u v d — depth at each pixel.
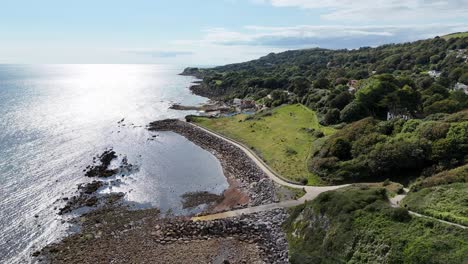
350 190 36.62
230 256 32.66
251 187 50.78
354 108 75.81
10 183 51.31
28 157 63.59
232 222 38.66
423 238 24.67
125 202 47.16
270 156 63.03
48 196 47.94
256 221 38.94
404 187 42.38
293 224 36.44
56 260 33.22
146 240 36.59
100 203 46.50
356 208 31.42
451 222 26.56
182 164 65.38
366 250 26.83
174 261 32.22
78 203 46.00
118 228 39.56
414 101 75.62
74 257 33.62
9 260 33.34
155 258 32.91
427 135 45.91
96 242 36.34
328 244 29.83
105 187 52.34
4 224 39.88
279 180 51.31
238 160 64.62
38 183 52.09
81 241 36.50
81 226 40.03
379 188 35.25
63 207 44.75
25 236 37.59
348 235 28.97
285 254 32.28
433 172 41.84
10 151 66.25
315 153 56.44
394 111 73.88
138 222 41.12
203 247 34.56
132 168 61.91
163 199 48.53
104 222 41.03
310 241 32.09
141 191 51.38
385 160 45.69
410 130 49.44
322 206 33.91
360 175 47.16
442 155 42.41
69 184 52.72
